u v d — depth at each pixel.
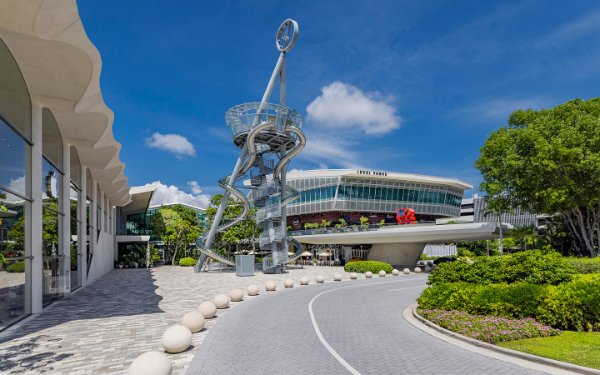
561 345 9.20
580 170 26.58
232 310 16.66
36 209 15.65
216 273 40.72
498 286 13.75
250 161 39.72
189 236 63.03
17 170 14.20
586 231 32.81
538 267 13.80
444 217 91.00
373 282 30.92
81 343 10.52
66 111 17.97
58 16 10.88
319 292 23.72
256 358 9.04
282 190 42.28
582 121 26.95
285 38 42.25
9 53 13.03
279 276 36.50
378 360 8.83
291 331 12.07
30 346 10.25
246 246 67.75
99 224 36.53
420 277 35.84
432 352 9.44
